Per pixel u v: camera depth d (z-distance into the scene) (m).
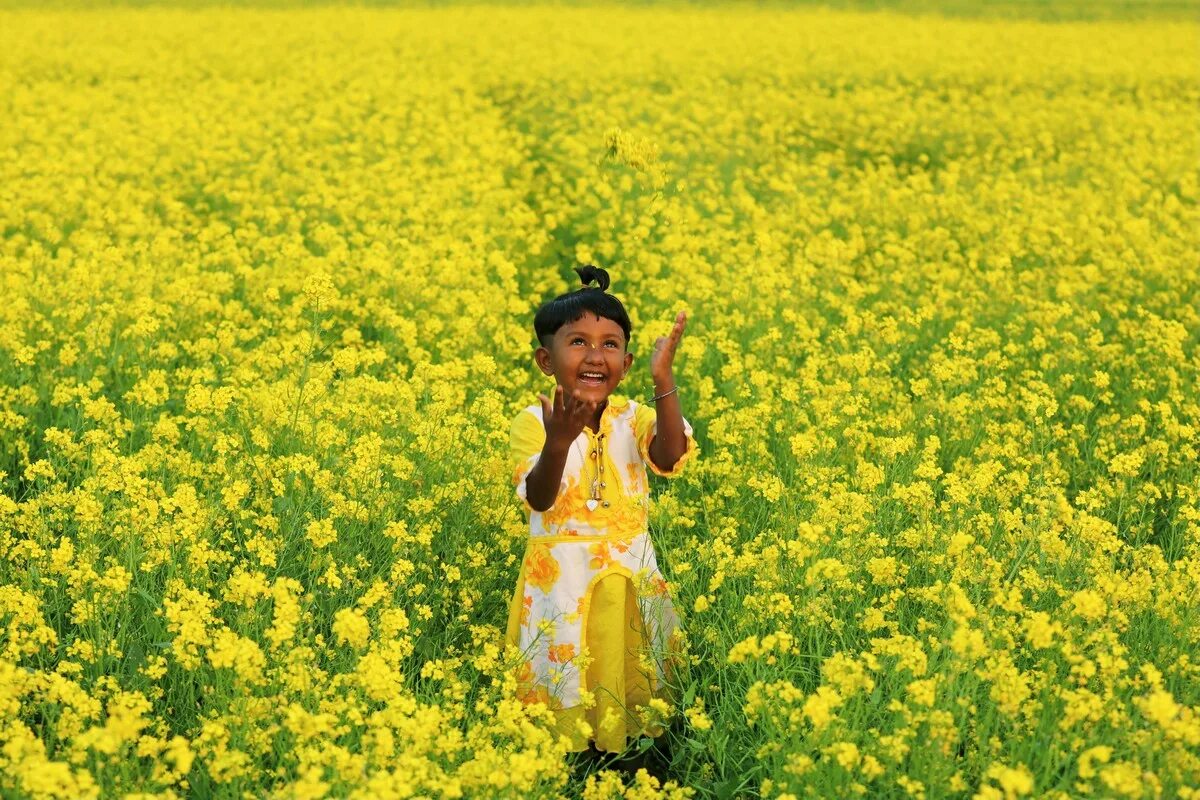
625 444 3.78
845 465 5.23
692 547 4.25
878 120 15.34
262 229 10.15
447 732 3.17
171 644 3.48
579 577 3.67
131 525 3.99
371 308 7.48
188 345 6.33
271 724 3.06
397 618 3.41
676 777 3.55
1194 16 31.75
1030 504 4.86
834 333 6.93
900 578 3.85
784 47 23.03
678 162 12.16
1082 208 11.05
